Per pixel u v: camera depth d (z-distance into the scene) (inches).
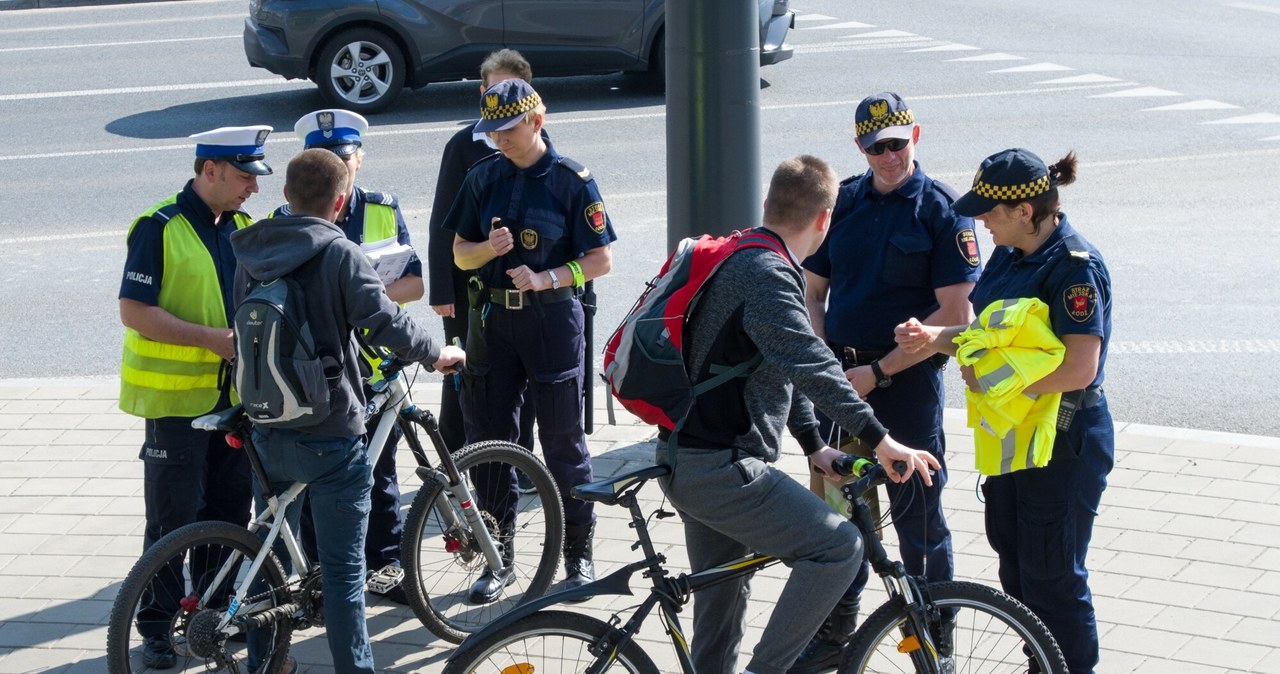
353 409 201.8
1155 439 307.4
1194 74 735.7
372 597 253.0
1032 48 815.1
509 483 248.7
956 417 331.6
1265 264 441.1
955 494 284.0
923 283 216.2
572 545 256.2
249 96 721.6
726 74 272.4
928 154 573.6
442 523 237.3
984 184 185.0
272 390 191.9
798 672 221.8
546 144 249.8
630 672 181.6
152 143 629.6
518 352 250.7
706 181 277.4
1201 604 234.4
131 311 214.4
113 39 891.4
